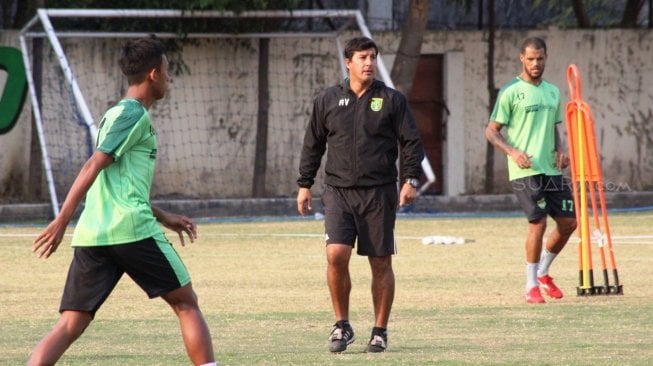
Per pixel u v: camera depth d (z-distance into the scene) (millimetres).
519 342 29953
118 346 29594
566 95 90000
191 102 84750
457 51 88625
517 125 38969
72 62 82125
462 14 92188
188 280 21875
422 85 88938
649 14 92688
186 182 84875
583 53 90312
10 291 42781
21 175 81188
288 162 86562
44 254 20625
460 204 84250
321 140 29469
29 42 80312
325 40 86812
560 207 39094
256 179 84875
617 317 35062
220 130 85375
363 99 28625
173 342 30422
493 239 62188
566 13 96812
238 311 37281
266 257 54438
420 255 54656
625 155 91250
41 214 76062
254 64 85688
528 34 89500
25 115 81000
